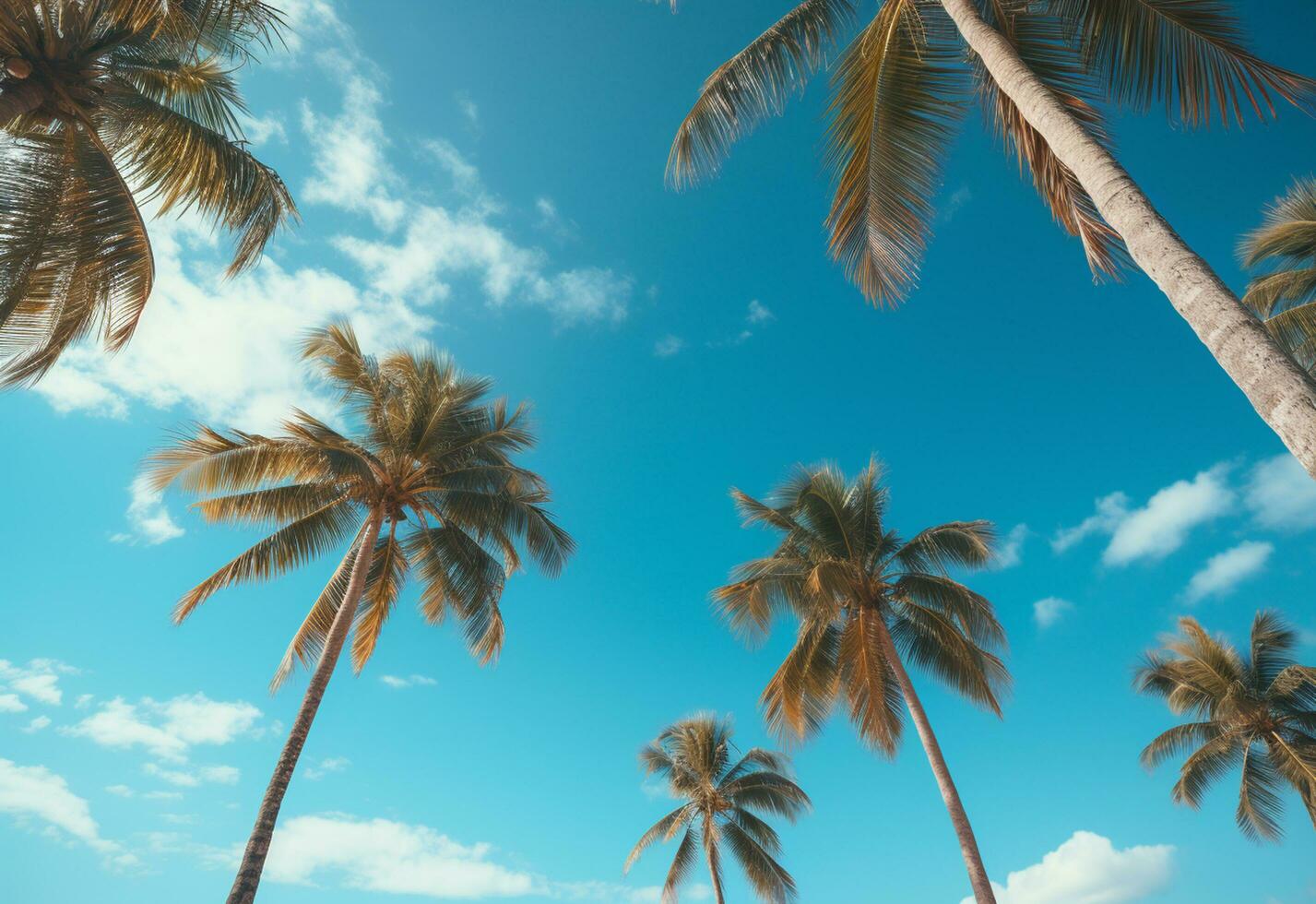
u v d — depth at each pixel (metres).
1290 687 24.77
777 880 30.14
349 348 17.77
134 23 8.73
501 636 18.31
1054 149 5.23
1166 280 4.25
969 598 18.47
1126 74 6.75
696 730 33.81
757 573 19.00
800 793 31.75
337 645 15.00
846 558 19.62
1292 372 3.56
